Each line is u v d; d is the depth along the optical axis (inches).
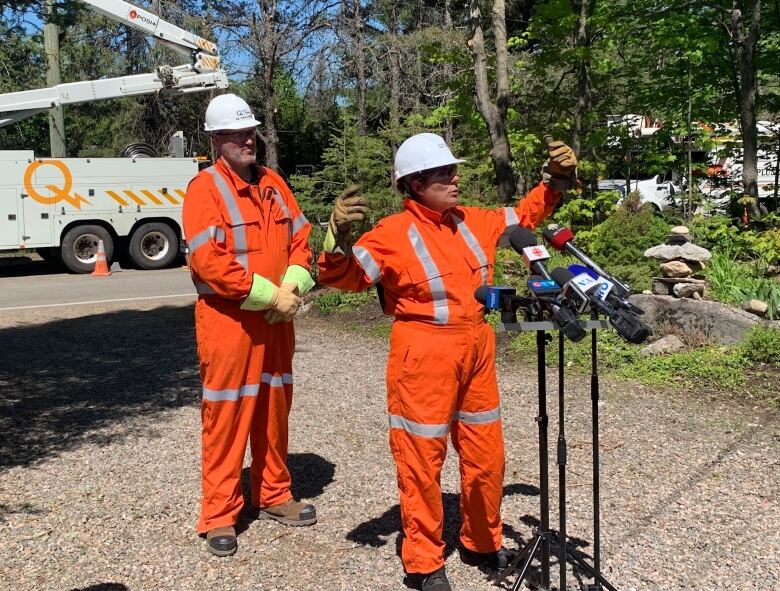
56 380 308.3
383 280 136.4
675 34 426.9
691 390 253.8
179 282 625.9
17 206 660.1
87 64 979.3
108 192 695.1
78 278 657.0
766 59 470.6
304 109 941.8
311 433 229.6
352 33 793.6
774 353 266.5
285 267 164.7
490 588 138.7
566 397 253.4
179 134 771.4
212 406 157.3
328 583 142.5
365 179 470.9
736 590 136.6
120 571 148.8
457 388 134.5
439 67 805.9
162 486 190.9
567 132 470.9
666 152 485.1
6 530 167.5
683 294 299.1
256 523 169.6
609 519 165.0
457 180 133.5
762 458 197.5
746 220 424.2
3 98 638.5
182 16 803.4
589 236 357.7
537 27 444.1
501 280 362.6
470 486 140.6
